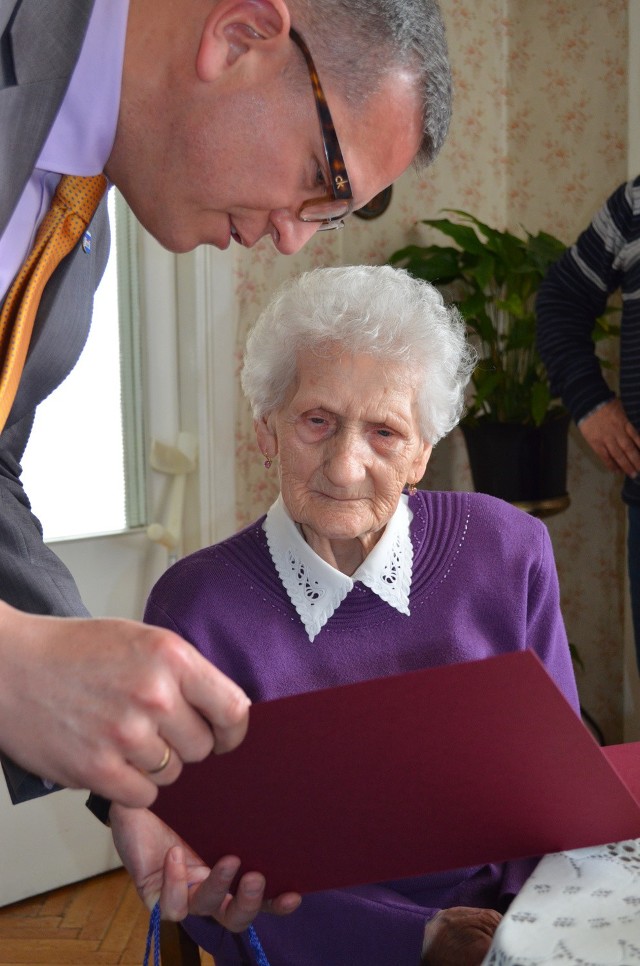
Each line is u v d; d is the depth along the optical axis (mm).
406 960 995
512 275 2760
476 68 3025
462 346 1218
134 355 2492
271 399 1164
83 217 1024
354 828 824
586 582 3020
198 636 1159
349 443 1113
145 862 1043
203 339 2525
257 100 901
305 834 835
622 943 664
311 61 888
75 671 644
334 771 767
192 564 1208
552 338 2430
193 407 2559
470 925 973
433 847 841
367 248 2838
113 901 2357
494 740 738
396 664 1180
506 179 3148
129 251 2451
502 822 811
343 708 712
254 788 790
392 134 942
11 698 650
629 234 2266
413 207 2928
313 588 1170
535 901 733
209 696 653
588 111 2904
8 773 1131
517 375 2738
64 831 2402
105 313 2430
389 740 740
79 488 2438
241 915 910
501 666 685
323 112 903
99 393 2441
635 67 2678
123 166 980
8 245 973
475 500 1289
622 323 2283
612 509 2936
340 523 1130
